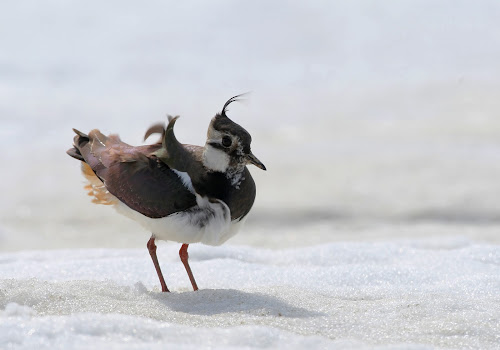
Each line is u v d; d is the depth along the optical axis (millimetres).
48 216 15031
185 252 7762
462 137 19828
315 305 6777
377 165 18078
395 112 22312
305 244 12711
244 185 7281
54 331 5461
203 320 6246
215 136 7102
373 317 6422
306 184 16828
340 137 20516
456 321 6215
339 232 13641
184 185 7094
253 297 6957
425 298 7012
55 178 17406
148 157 7281
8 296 6660
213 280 8188
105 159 7570
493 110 21938
